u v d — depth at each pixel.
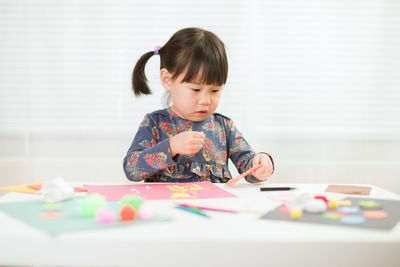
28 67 1.82
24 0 1.80
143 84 1.27
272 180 1.86
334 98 1.83
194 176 1.17
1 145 1.84
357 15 1.81
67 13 1.80
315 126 1.84
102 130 1.84
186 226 0.61
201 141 0.99
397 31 1.81
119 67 1.82
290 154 1.85
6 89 1.83
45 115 1.84
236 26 1.80
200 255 0.56
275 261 0.56
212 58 1.08
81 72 1.82
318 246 0.56
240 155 1.26
